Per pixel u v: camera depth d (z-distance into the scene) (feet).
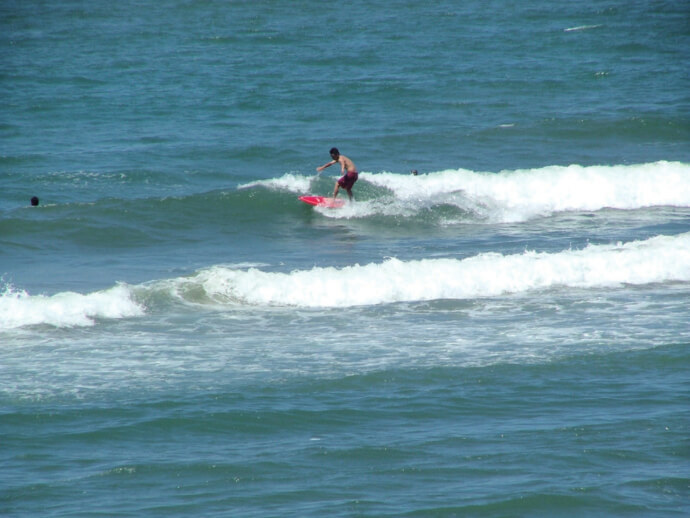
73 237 243.40
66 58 574.56
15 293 191.83
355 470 108.78
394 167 319.27
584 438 116.67
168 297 186.39
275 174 311.88
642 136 359.87
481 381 139.23
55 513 98.12
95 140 354.95
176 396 133.90
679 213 272.51
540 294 190.19
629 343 155.22
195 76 504.84
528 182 291.79
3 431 120.67
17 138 357.61
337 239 248.32
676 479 104.94
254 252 234.38
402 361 148.66
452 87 464.65
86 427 122.31
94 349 156.66
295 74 508.53
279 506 99.71
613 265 201.98
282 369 145.69
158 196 285.43
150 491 103.86
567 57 558.97
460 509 98.48
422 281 192.54
